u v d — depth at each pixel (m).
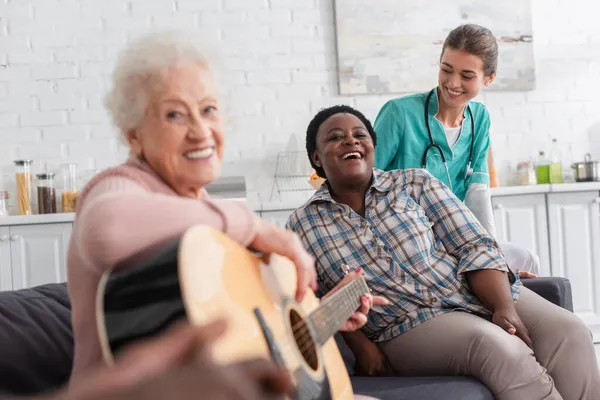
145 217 0.92
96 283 0.97
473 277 2.05
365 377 1.91
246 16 4.66
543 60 4.93
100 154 4.58
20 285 4.04
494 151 4.88
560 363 1.96
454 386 1.71
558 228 4.39
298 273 1.12
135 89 1.16
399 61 4.73
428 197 2.15
